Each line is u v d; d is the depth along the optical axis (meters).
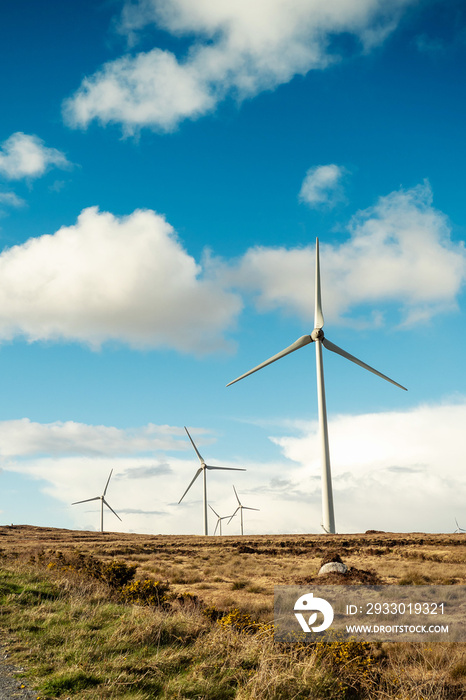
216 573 41.03
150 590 20.19
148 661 10.74
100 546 63.84
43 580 19.80
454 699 11.18
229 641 12.30
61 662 10.34
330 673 10.96
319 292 75.19
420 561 49.16
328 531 71.25
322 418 72.62
